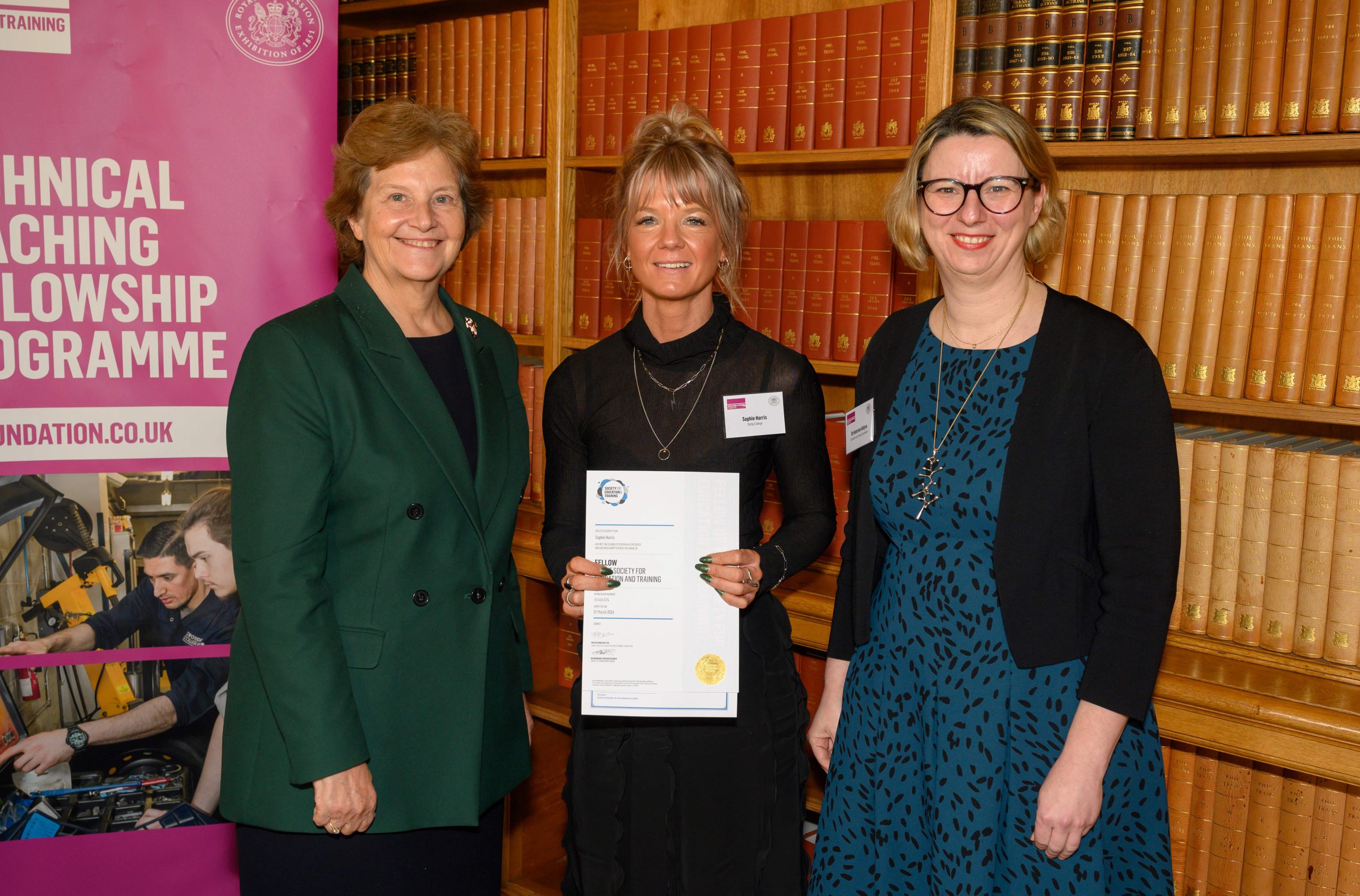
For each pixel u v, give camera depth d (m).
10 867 2.06
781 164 2.38
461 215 1.55
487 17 2.74
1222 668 1.83
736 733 1.66
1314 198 1.76
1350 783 1.62
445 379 1.60
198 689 2.12
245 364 1.45
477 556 1.57
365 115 1.50
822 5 2.57
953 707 1.48
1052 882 1.42
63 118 1.88
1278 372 1.81
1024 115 2.01
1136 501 1.37
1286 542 1.81
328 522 1.48
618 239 1.73
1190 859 1.98
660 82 2.49
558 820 2.96
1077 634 1.43
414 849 1.54
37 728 2.04
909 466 1.55
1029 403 1.45
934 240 1.49
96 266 1.94
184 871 2.15
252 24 1.97
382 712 1.48
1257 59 1.77
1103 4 1.91
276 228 2.04
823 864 1.65
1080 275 1.99
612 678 1.64
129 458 2.01
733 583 1.59
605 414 1.71
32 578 1.99
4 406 1.92
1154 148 1.85
